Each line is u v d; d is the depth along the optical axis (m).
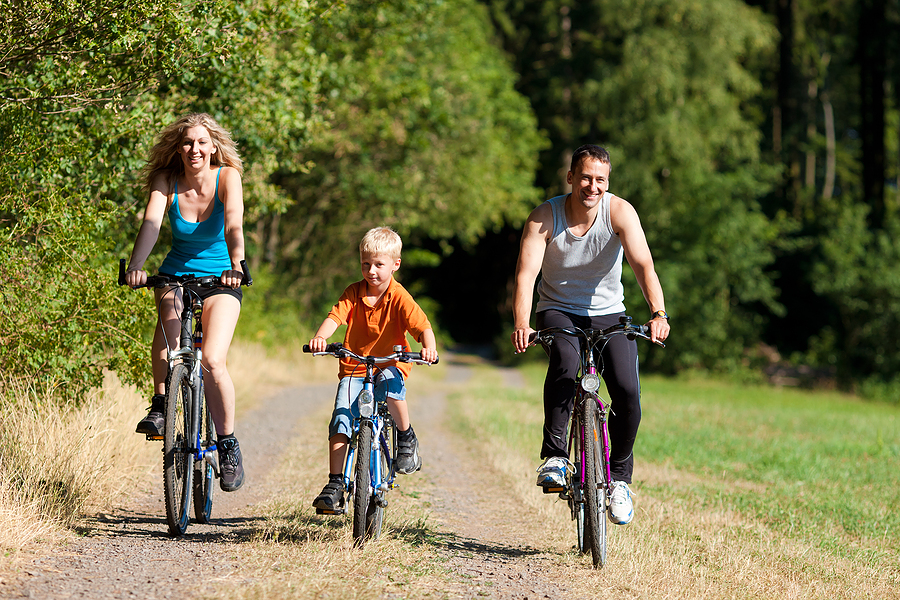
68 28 16.31
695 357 93.94
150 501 14.93
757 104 123.31
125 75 18.61
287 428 27.14
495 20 102.06
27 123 16.70
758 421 41.16
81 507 13.16
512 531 15.16
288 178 57.62
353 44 43.22
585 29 100.81
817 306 117.12
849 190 140.25
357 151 55.31
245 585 9.53
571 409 12.09
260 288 52.19
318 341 11.48
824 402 71.56
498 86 82.81
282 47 29.41
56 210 16.08
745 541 15.27
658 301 11.86
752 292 95.56
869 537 16.66
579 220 12.23
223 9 19.33
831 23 123.50
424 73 57.06
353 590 9.73
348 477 11.99
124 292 16.80
